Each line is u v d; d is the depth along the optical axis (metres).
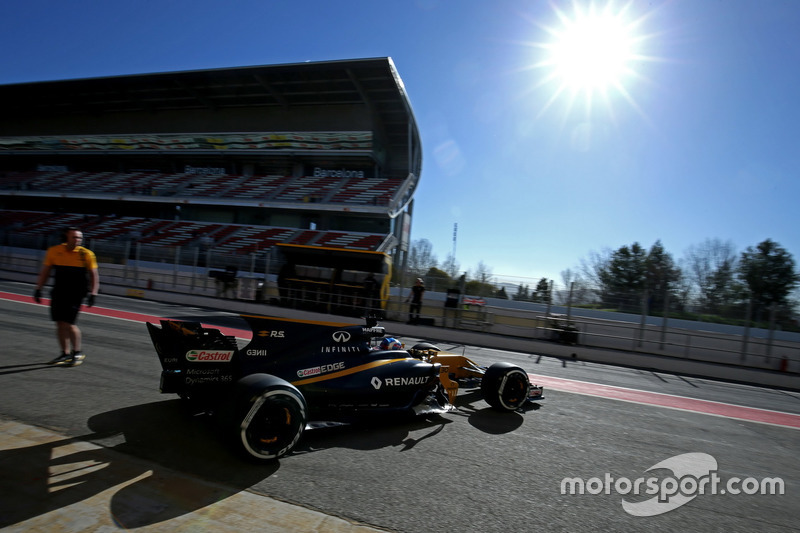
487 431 4.86
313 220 33.88
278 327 4.38
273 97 36.97
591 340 14.02
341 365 4.59
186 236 32.56
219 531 2.54
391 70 31.97
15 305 11.20
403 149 40.56
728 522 3.26
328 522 2.76
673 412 6.74
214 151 38.97
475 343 14.19
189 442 3.79
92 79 37.38
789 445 5.51
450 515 3.00
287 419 3.55
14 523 2.44
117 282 20.12
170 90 37.72
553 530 2.93
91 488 2.88
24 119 46.69
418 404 5.09
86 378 5.42
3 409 4.15
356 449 4.03
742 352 12.76
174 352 4.02
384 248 30.58
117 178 41.22
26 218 37.91
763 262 32.62
